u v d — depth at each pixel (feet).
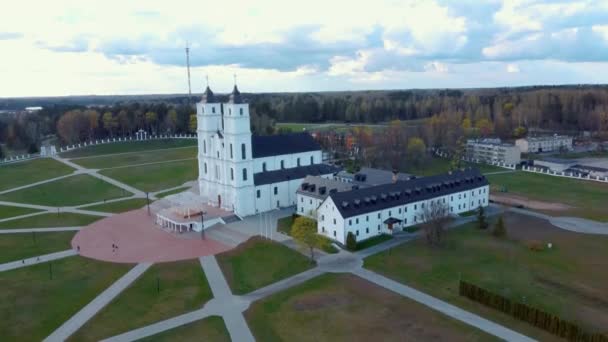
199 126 368.07
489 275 233.76
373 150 566.77
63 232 315.58
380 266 247.09
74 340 179.42
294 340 176.65
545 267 243.81
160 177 487.61
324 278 233.14
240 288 224.53
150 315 198.90
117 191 431.84
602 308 198.29
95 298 215.72
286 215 347.36
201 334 182.29
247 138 337.72
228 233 307.17
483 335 176.14
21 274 243.81
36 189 441.27
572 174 488.02
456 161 524.93
